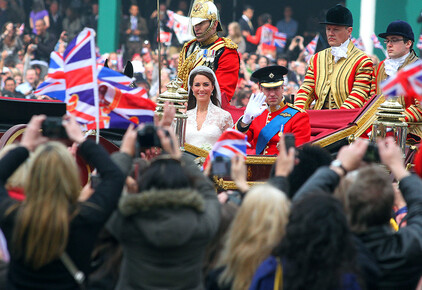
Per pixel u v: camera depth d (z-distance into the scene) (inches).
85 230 615.5
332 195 611.8
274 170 735.1
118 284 639.8
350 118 1213.1
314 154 742.5
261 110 1152.2
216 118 1195.3
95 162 641.0
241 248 618.8
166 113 757.9
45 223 598.5
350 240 581.3
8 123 1146.0
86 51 799.7
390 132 1149.1
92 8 2987.2
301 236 571.5
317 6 3078.2
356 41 2386.8
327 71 1354.6
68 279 618.8
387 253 625.9
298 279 572.1
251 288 598.5
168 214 607.5
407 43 1301.7
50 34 2930.6
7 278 634.8
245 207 621.6
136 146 674.2
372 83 1353.3
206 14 1371.8
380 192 624.4
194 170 684.1
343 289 571.5
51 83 914.1
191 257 627.5
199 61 1374.3
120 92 850.8
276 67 1179.3
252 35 3053.6
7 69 2731.3
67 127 655.8
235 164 700.7
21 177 697.6
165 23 2997.0
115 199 626.5
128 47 2967.5
